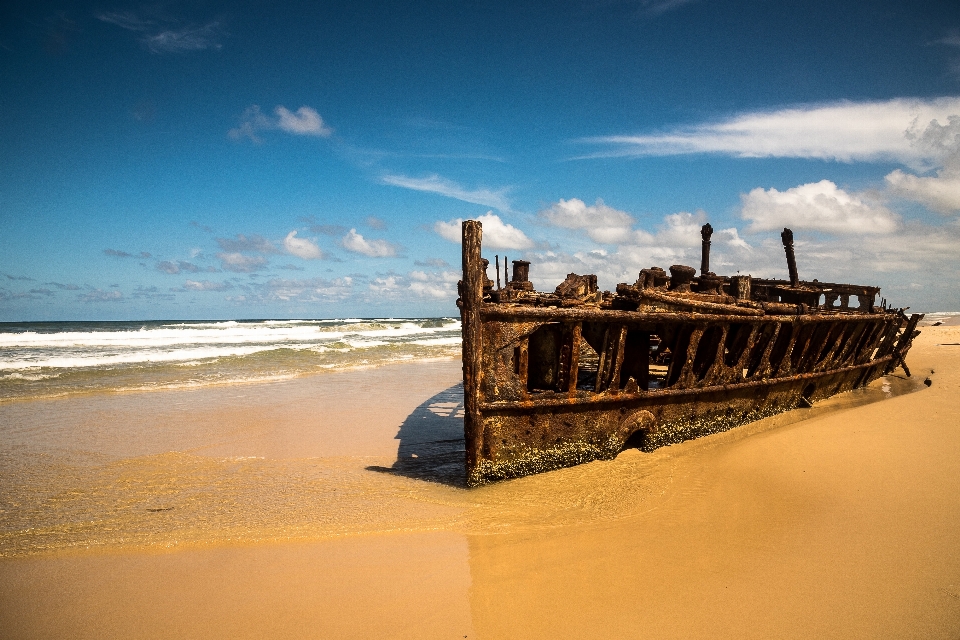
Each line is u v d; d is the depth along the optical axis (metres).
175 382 16.28
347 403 13.48
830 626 3.85
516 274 10.34
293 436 10.17
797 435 8.98
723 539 5.37
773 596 4.27
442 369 20.80
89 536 5.69
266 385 16.19
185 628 4.05
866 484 6.63
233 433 10.34
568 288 10.12
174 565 5.06
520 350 6.98
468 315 6.62
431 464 8.40
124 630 4.05
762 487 6.81
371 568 4.95
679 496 6.61
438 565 4.99
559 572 4.81
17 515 6.30
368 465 8.35
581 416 7.55
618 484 7.03
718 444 8.94
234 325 60.34
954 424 9.02
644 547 5.26
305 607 4.31
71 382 15.96
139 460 8.57
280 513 6.30
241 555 5.26
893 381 15.98
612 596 4.38
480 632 3.92
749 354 10.09
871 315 13.09
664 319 7.98
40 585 4.71
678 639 3.77
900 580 4.41
